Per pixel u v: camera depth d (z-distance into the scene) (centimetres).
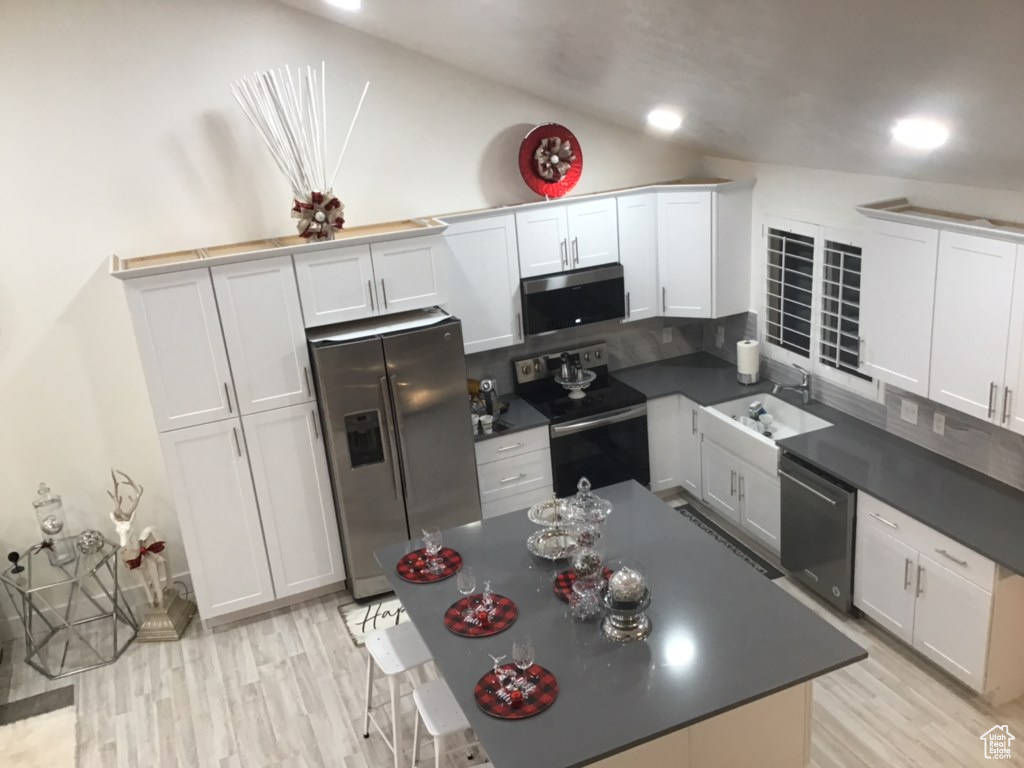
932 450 463
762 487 519
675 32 300
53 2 444
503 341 557
